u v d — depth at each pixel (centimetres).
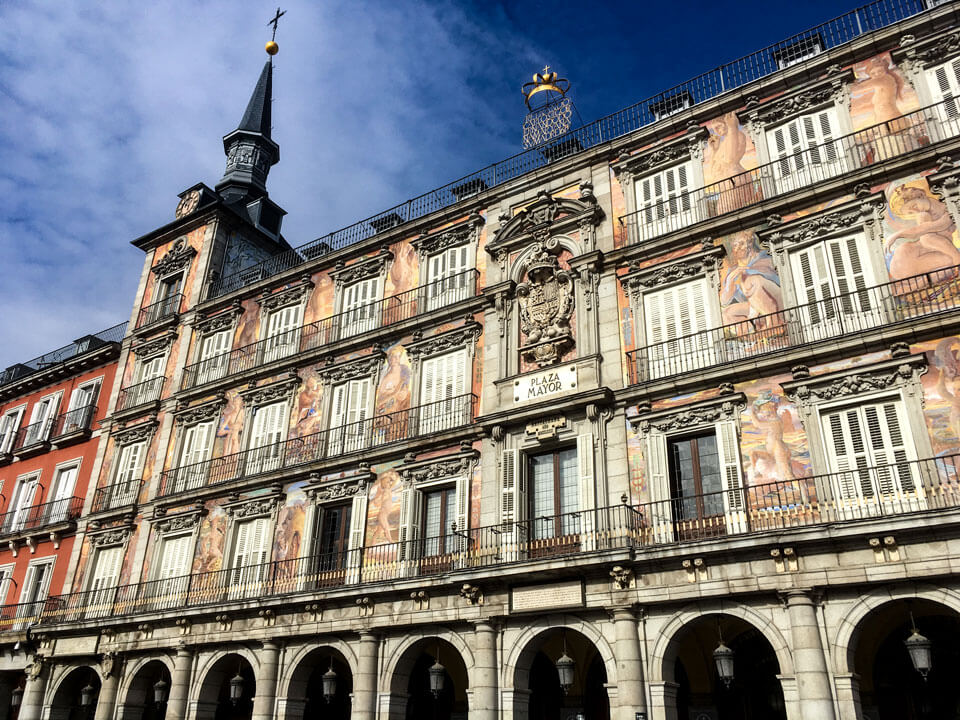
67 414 4206
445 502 2691
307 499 2966
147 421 3719
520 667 2242
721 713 2191
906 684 1983
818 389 2077
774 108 2545
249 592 2911
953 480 1827
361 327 3228
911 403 1941
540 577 2234
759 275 2336
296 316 3519
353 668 2520
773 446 2103
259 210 4550
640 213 2680
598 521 2280
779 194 2403
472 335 2856
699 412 2247
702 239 2484
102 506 3669
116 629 3170
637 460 2316
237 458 3275
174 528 3322
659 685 1988
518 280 2847
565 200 2842
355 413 3059
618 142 2820
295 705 2653
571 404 2438
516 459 2520
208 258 4038
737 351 2278
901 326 1994
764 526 2020
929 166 2159
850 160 2316
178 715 2827
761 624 1908
